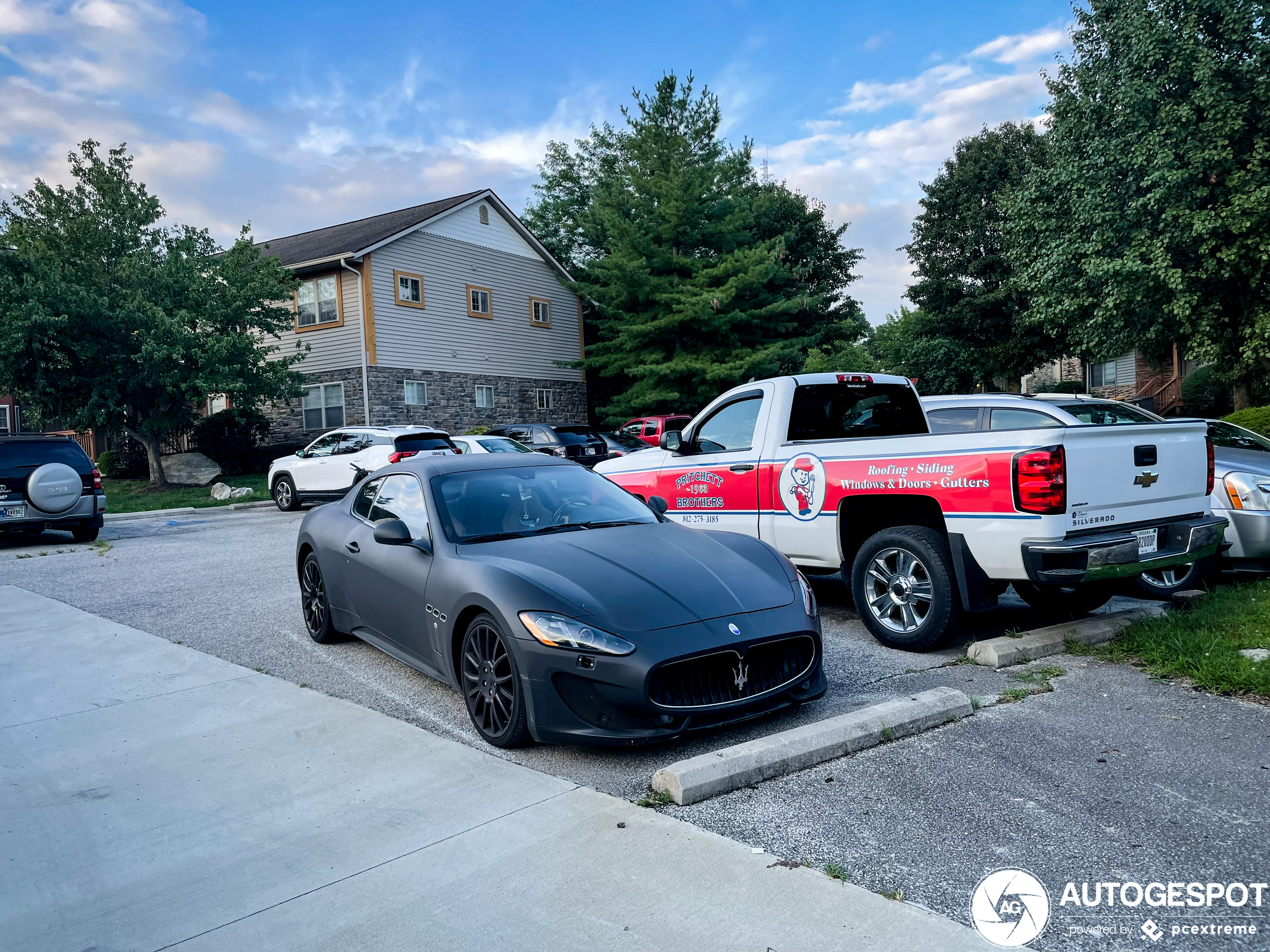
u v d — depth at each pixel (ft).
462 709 14.90
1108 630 17.47
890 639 17.78
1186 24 51.42
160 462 71.36
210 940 7.91
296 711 14.64
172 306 65.87
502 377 95.81
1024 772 11.16
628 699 11.59
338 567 18.30
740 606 12.90
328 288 81.66
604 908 8.15
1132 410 24.76
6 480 38.04
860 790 10.82
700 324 91.91
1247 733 12.21
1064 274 62.18
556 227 129.70
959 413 24.79
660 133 94.32
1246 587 19.98
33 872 9.39
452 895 8.51
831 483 18.76
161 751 12.99
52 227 65.77
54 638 20.93
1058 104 59.00
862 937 7.55
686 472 22.75
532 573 13.14
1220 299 54.65
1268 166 50.24
